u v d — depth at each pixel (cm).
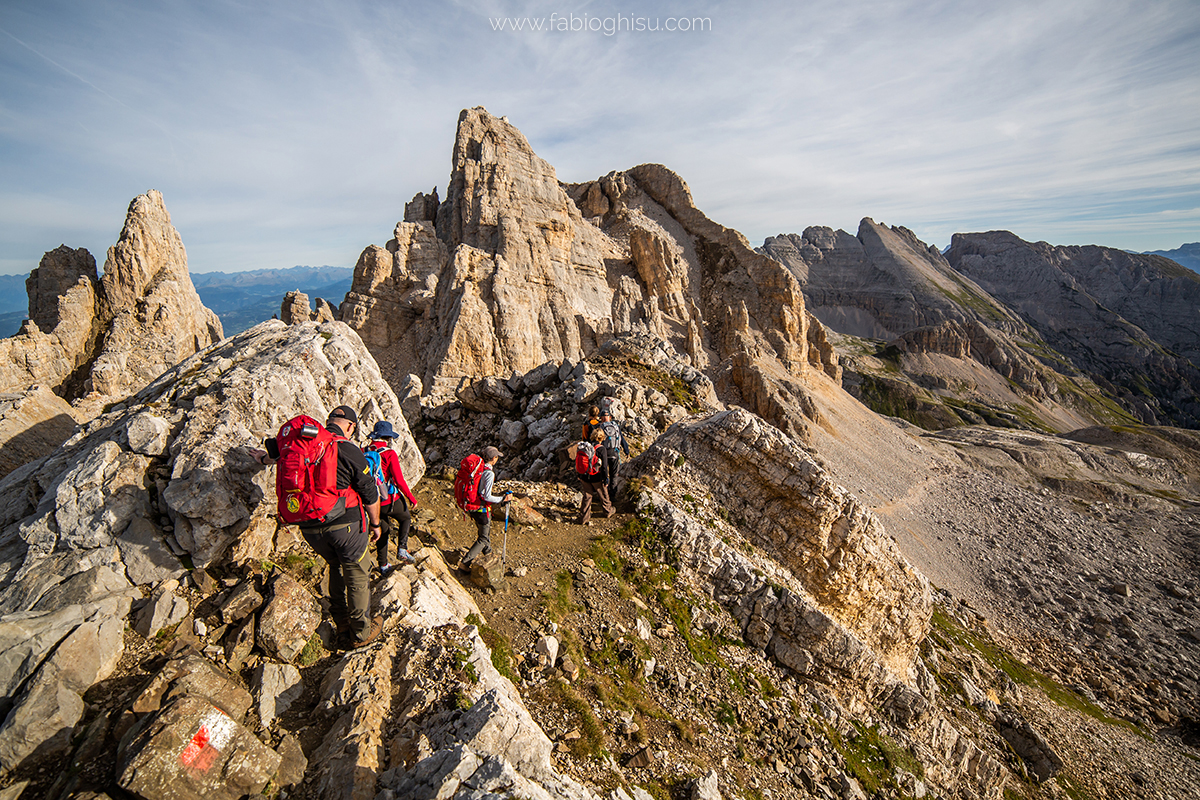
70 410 1234
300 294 5959
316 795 518
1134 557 7269
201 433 783
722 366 8912
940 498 8600
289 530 830
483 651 746
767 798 892
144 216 3675
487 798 489
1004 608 5978
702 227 11950
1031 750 2116
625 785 740
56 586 636
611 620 1071
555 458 1770
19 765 488
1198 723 4078
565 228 7994
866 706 1315
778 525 1544
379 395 1063
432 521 1227
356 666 650
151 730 475
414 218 7831
